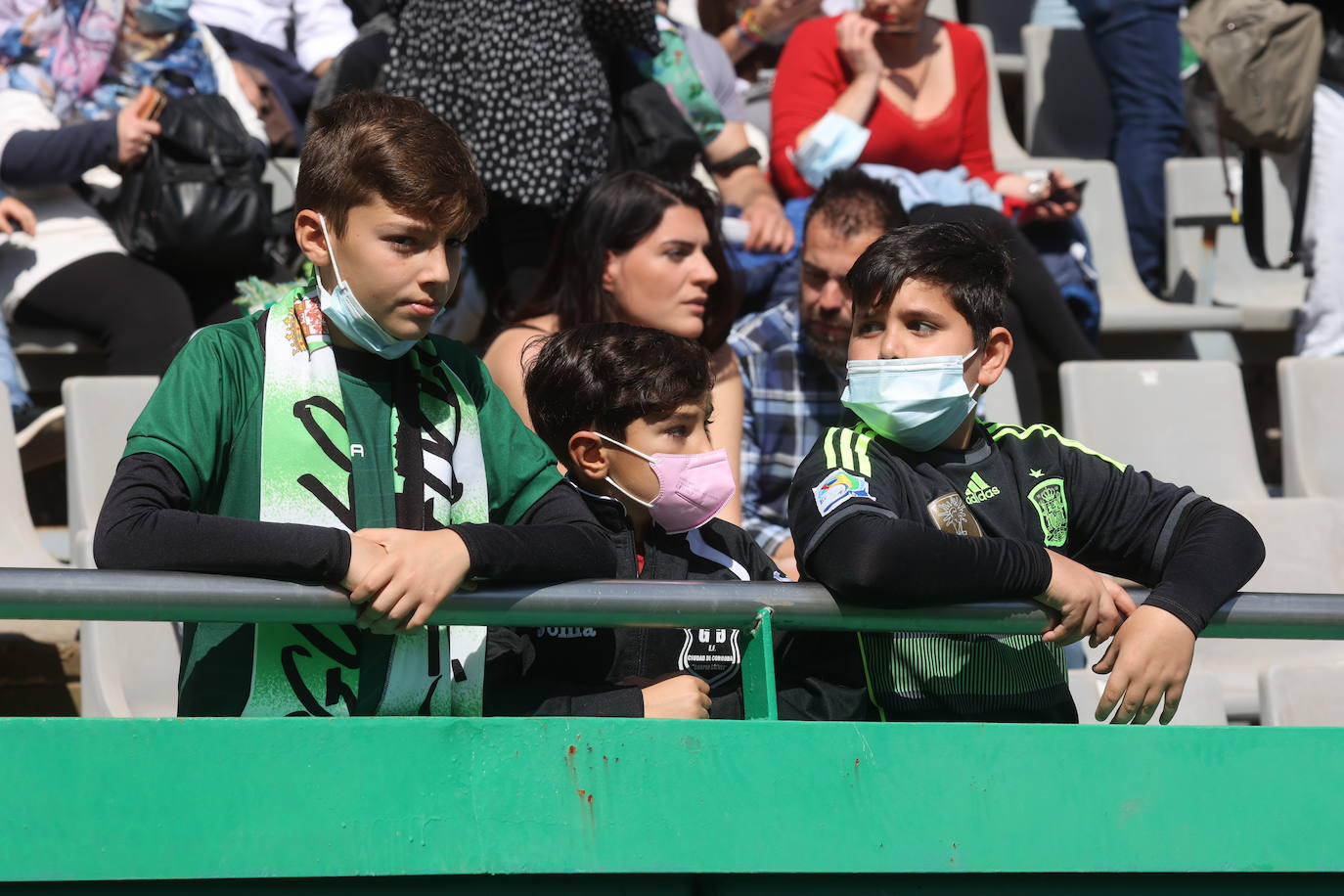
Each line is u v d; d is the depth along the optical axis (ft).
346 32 70.03
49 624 46.70
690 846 25.25
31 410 55.72
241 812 23.68
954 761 26.50
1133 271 79.00
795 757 25.85
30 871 22.75
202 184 55.26
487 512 27.94
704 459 31.89
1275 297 81.61
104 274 55.42
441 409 27.73
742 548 33.63
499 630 30.99
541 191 54.08
